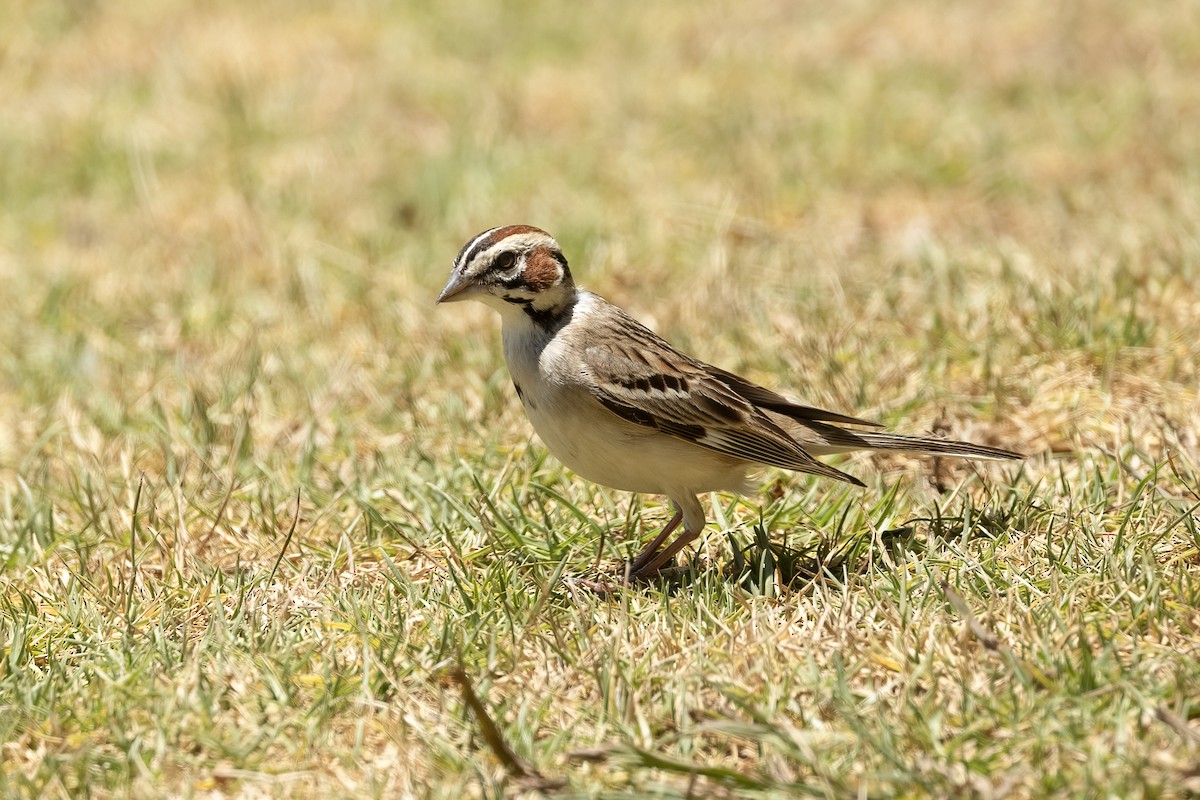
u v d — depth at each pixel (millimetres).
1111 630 7781
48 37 23750
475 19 23891
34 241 17844
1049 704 7078
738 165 18281
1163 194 16266
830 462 10977
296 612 8820
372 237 16906
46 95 21797
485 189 18031
